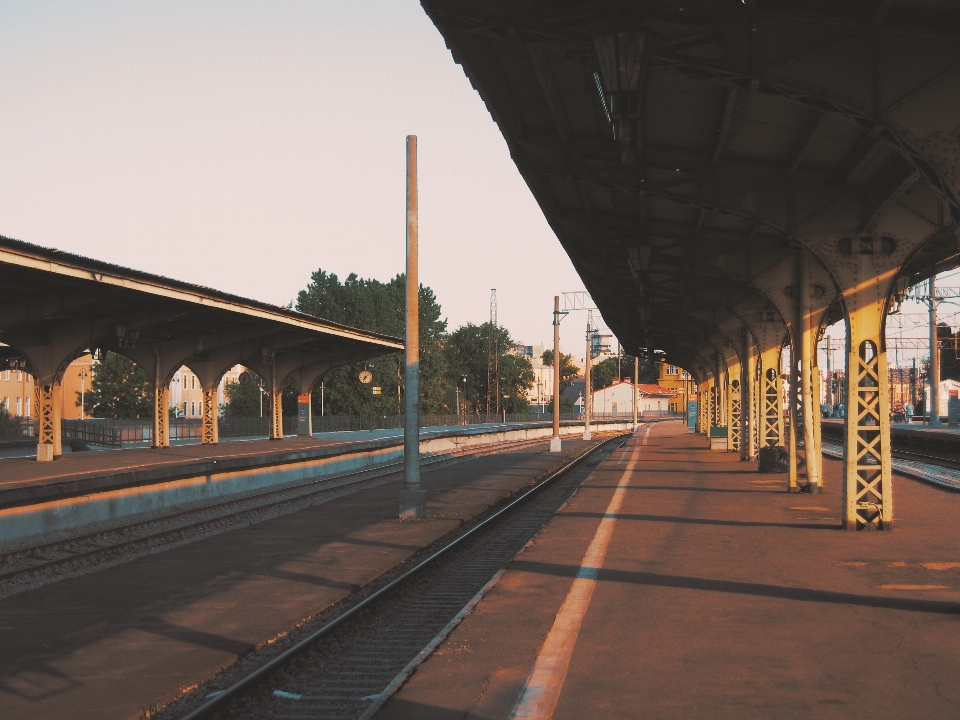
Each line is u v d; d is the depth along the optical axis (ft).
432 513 64.85
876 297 47.83
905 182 41.32
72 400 323.78
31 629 30.37
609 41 30.63
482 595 32.81
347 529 56.75
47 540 54.39
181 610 33.30
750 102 40.65
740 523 51.65
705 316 107.04
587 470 114.42
